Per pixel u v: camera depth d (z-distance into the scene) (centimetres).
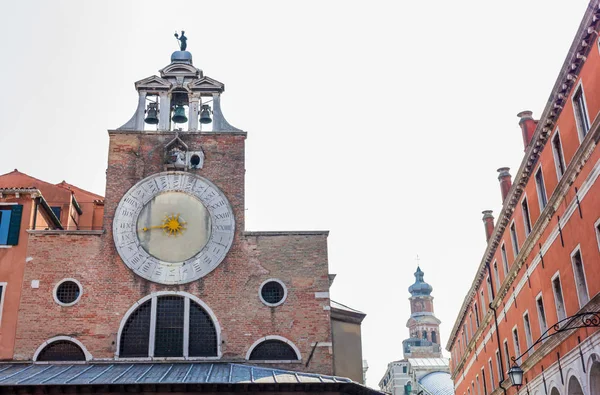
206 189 3247
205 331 3045
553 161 2769
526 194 3219
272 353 3023
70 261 3083
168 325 3039
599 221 2312
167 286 3081
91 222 4106
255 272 3131
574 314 2512
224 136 3350
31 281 3038
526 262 3294
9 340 2945
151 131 3325
